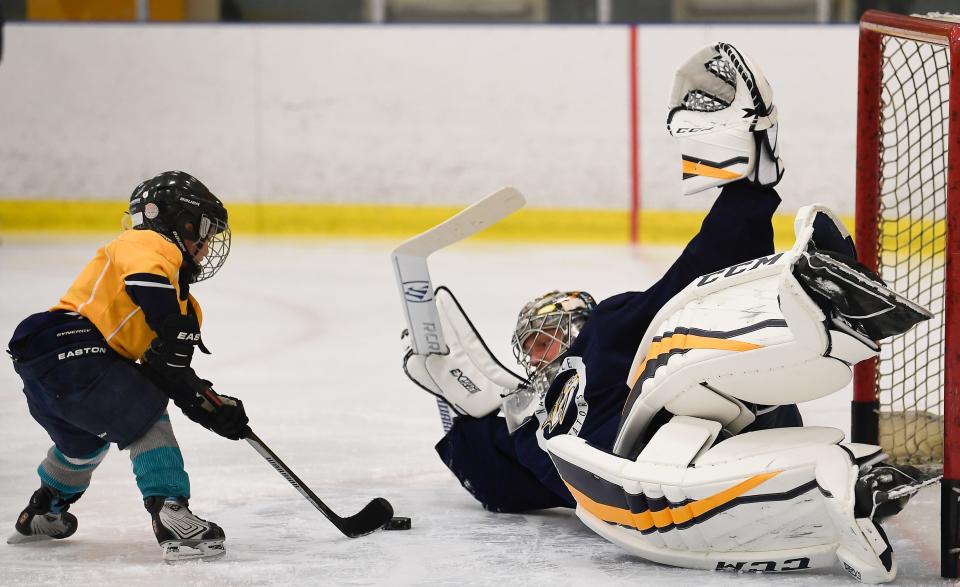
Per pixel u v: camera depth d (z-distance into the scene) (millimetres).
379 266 28734
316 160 34188
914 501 11078
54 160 34688
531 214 33594
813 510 8445
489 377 11383
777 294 8539
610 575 9172
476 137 33531
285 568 9570
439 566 9555
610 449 9852
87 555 10086
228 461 13328
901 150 24609
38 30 34312
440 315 11398
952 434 8688
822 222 8883
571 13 33938
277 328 21922
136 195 10008
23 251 31078
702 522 8805
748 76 9727
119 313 9742
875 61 11867
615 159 32969
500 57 33250
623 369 10125
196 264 10172
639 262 28828
